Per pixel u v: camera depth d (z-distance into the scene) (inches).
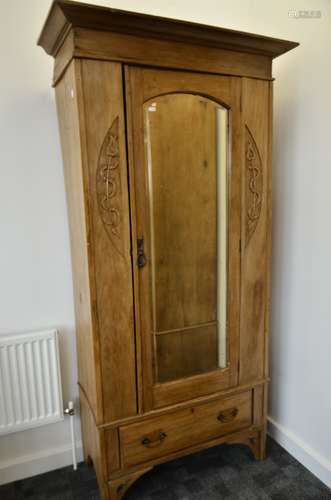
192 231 57.3
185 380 59.2
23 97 58.9
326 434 64.2
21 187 60.6
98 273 51.0
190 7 66.9
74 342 68.0
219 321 61.7
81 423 69.1
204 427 62.2
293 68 63.9
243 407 65.5
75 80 45.9
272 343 75.4
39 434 67.3
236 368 63.2
